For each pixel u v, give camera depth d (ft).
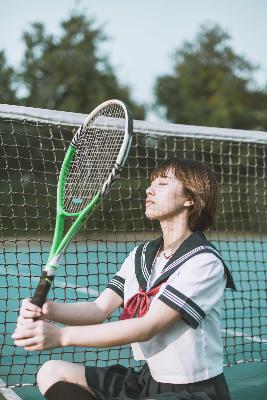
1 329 16.97
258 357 15.08
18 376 13.20
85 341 7.39
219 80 115.75
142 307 8.24
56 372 8.15
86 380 8.14
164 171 8.79
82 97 99.45
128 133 8.38
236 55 119.85
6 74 97.71
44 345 7.29
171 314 7.67
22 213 36.68
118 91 100.83
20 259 29.48
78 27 101.71
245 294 23.67
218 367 8.06
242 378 13.26
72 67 99.25
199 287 7.82
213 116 109.09
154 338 7.96
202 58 120.78
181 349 7.84
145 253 8.84
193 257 8.08
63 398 7.85
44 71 99.86
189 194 8.58
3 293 22.75
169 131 15.31
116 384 8.20
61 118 13.78
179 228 8.67
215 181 8.77
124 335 7.47
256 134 16.49
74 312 8.60
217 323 8.20
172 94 115.65
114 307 9.00
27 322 7.42
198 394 7.65
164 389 7.89
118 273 9.16
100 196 8.51
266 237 37.86
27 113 13.44
